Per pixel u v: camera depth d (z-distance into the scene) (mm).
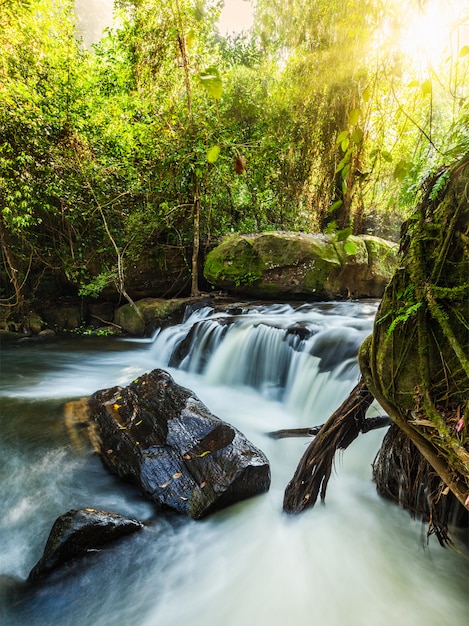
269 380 5816
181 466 3311
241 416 5000
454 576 2496
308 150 9414
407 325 1694
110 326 10141
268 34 8336
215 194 9992
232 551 2879
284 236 8656
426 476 2418
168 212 9133
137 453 3439
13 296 9516
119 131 8859
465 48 1929
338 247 8555
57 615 2441
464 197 1551
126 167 8766
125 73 9648
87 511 2816
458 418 1511
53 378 6461
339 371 4949
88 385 6105
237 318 7129
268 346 5980
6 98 7074
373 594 2547
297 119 9039
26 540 2928
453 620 2344
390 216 9883
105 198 9062
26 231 8914
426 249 1663
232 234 10070
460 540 2514
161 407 3990
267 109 9195
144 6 7965
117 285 9711
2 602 2479
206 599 2547
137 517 3086
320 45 7074
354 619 2391
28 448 3822
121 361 7691
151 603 2529
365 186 8492
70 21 9625
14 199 7922
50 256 9883
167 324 9102
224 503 3113
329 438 2650
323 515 3100
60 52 8852
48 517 3100
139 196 9438
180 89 8945
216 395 5773
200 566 2775
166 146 8477
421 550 2652
